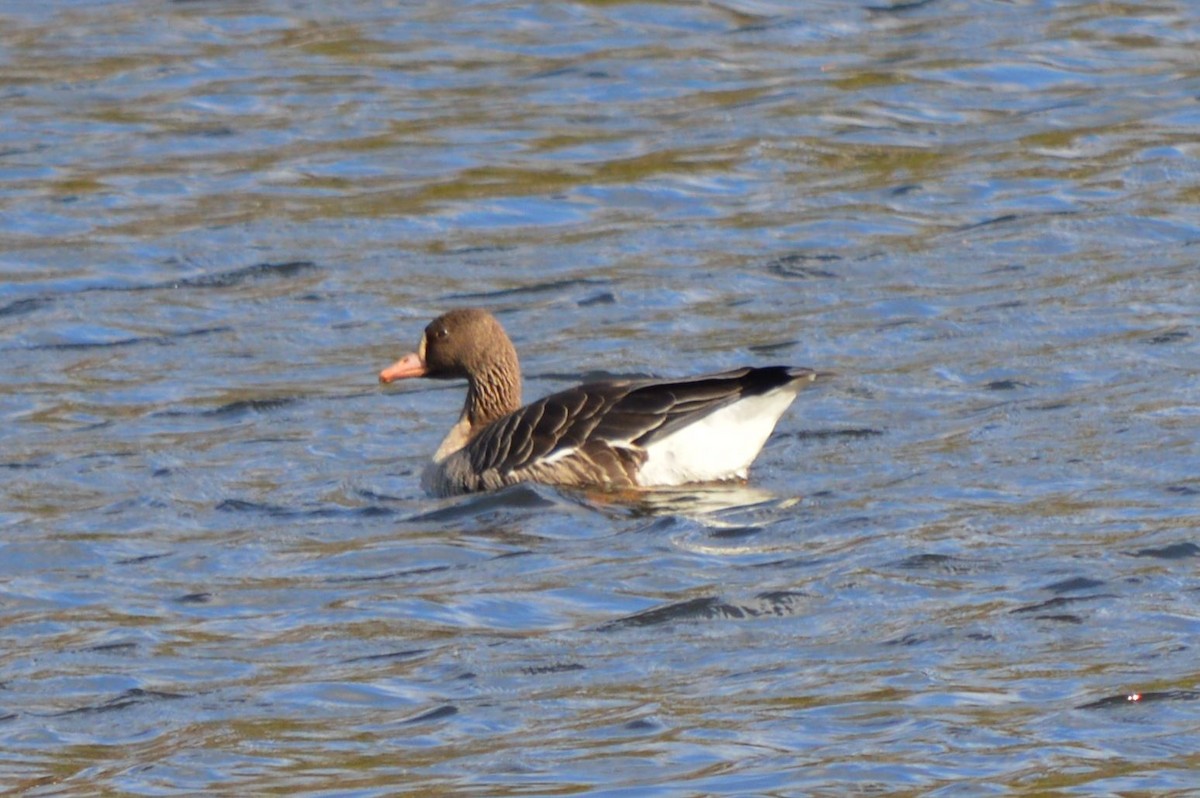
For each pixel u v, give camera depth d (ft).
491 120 86.99
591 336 64.08
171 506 48.91
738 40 96.78
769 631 37.09
